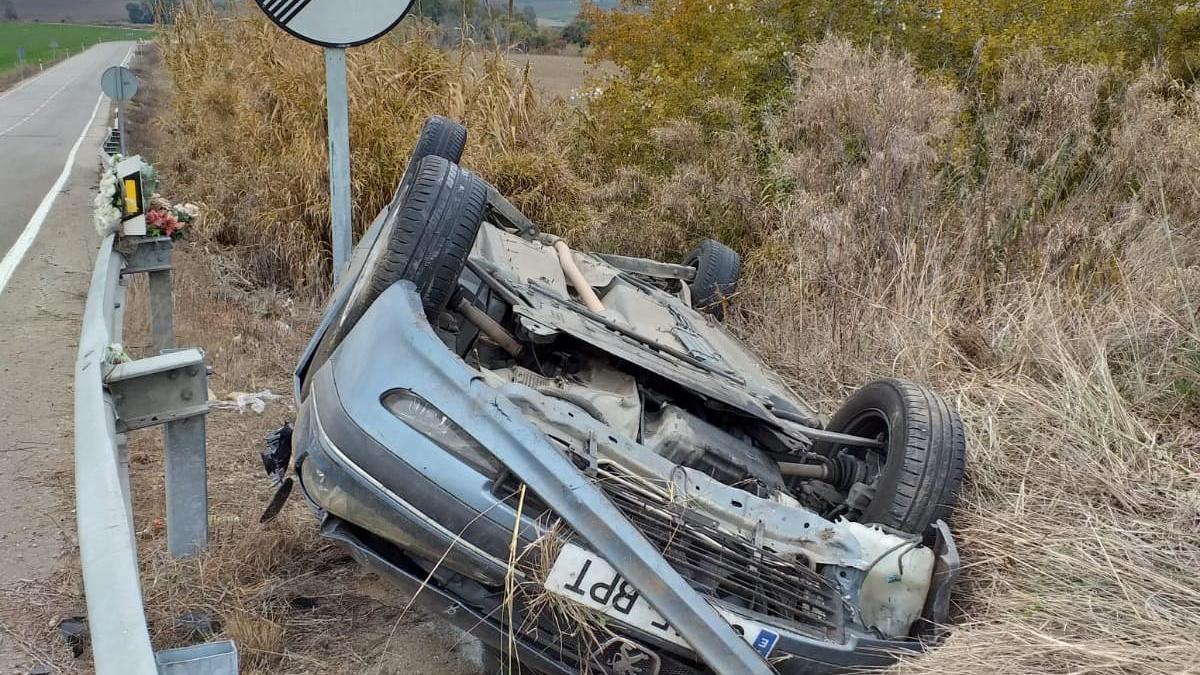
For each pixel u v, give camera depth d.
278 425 5.40
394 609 3.70
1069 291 5.93
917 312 5.87
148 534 3.97
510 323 4.20
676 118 8.69
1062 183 6.69
